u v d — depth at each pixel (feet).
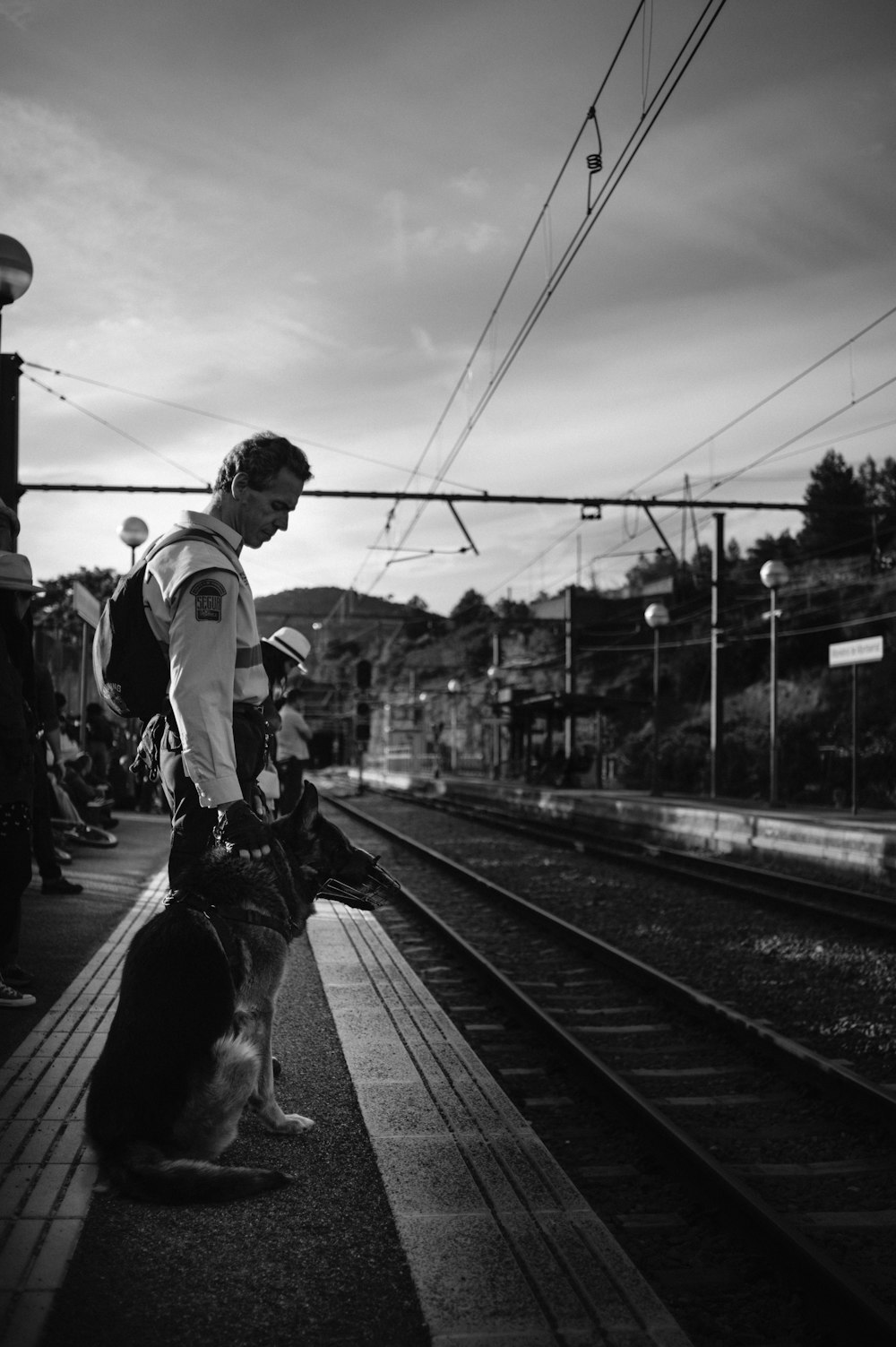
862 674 107.24
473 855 62.28
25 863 16.85
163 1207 10.63
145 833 50.60
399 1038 17.17
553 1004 26.32
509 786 120.06
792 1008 25.25
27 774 16.40
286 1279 9.41
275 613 150.61
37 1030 16.08
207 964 10.44
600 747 117.60
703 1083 20.16
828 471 157.69
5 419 33.83
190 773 11.14
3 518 16.70
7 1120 12.40
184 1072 10.08
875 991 26.25
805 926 35.50
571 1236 10.25
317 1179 11.53
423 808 111.34
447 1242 10.07
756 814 65.62
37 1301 8.71
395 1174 11.62
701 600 150.82
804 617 123.95
